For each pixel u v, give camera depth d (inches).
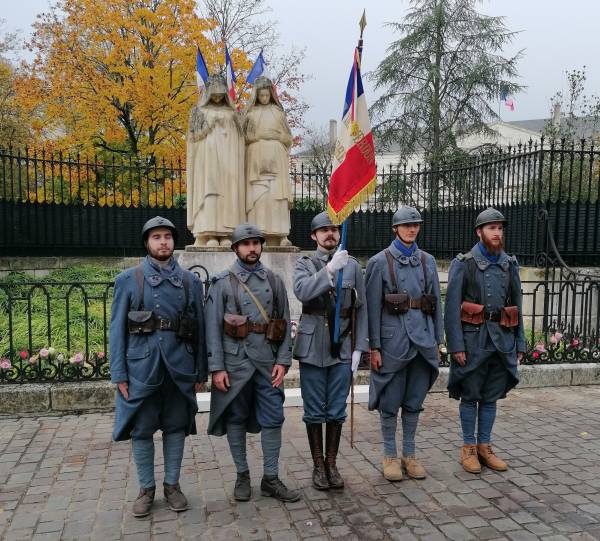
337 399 152.8
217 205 300.0
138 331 136.5
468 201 457.7
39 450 180.2
